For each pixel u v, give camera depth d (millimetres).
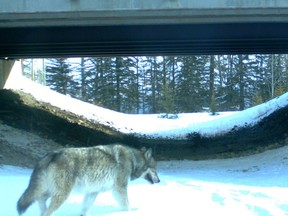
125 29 20547
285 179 12734
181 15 17141
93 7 16453
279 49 26594
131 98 63938
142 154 8148
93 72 66125
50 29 20469
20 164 15297
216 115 43250
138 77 65500
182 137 32156
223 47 25438
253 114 35688
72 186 6707
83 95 66812
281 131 25953
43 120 25391
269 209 7836
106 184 7281
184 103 62594
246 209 7934
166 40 22250
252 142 25234
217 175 14781
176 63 65562
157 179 8367
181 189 10281
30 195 6418
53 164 6582
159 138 31422
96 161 7059
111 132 30531
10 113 23750
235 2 16391
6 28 19688
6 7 16469
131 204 8250
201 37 21312
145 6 16406
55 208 6512
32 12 16500
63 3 16453
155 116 42938
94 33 20875
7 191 9055
